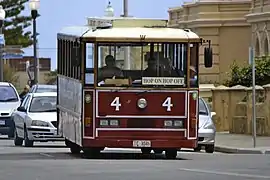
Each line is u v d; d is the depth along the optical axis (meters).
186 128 39.78
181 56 39.78
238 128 66.00
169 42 39.56
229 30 98.31
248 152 49.44
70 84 42.88
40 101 53.81
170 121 39.66
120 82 39.41
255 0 90.81
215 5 98.31
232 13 98.06
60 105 46.78
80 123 39.88
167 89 39.62
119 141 39.38
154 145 39.56
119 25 40.44
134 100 39.50
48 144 56.03
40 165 36.34
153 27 40.59
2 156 42.25
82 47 39.31
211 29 98.19
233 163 37.97
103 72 39.41
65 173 32.69
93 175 31.86
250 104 63.84
